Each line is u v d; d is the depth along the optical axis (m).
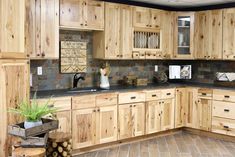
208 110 5.55
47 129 3.16
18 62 3.54
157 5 5.81
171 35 6.05
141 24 5.52
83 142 4.48
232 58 5.53
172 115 5.73
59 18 4.39
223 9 5.59
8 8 3.39
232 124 5.23
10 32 3.42
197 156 4.43
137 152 4.61
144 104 5.27
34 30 4.07
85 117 4.49
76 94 4.38
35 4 4.05
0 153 3.39
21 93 3.59
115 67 5.65
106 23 5.00
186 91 5.86
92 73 5.32
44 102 4.02
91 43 5.26
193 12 5.98
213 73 6.18
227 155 4.48
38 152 2.87
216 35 5.71
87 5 4.71
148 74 6.23
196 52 6.00
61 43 4.86
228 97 5.25
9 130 3.06
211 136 5.61
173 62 6.58
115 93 4.84
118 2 5.18
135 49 5.45
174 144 5.08
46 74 4.74
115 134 4.88
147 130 5.33
